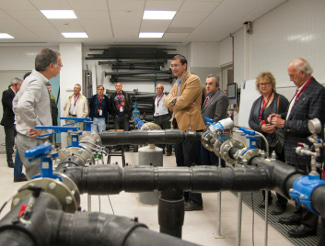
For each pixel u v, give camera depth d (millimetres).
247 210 2693
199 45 6660
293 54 3867
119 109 6027
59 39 6211
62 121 6598
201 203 2691
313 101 1982
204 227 2314
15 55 6887
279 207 2574
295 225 2320
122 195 3127
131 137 2207
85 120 1895
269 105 2555
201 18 4820
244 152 1490
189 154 2488
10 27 5223
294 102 2172
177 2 4047
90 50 6883
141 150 2746
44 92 1866
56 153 875
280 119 2162
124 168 1145
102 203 2867
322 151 1443
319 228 2254
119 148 5957
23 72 6930
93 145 1681
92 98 5855
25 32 5590
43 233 613
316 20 3402
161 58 6871
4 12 4367
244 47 5184
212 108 2697
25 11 4336
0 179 3758
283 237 2129
